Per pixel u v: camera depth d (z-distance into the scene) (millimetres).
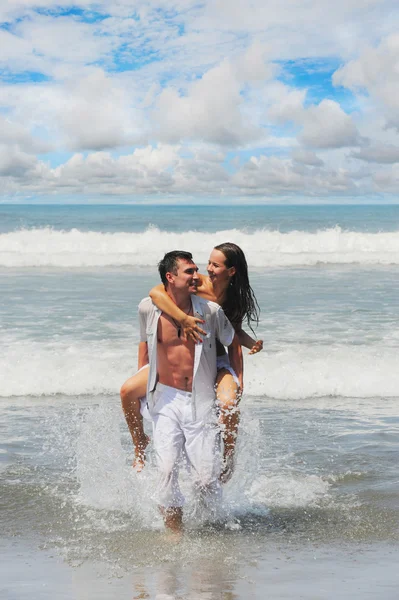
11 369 7621
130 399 4250
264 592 2961
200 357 3957
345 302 12812
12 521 4000
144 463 4438
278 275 17859
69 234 25938
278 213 59000
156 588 3021
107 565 3336
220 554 3506
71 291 14219
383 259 21625
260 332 9828
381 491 4551
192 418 4000
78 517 4090
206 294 4164
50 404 6773
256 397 7117
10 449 5438
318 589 2992
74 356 8180
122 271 18594
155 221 43156
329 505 4297
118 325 10273
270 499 4406
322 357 8258
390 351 8602
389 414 6492
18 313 11289
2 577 3146
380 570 3254
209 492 4031
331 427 6055
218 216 50969
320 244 25797
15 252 23078
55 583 3076
